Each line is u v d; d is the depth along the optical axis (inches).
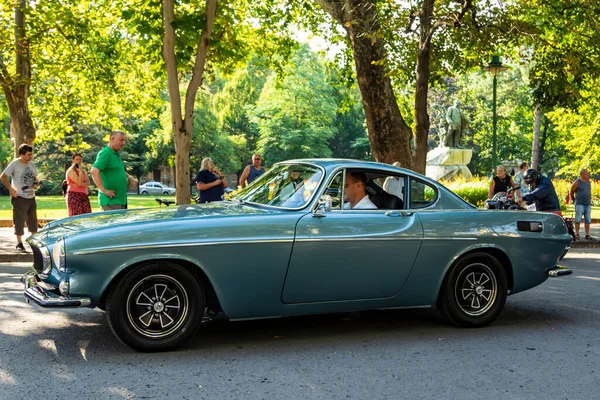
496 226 236.8
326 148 2468.0
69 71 769.6
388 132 547.2
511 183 590.9
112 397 156.9
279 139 2415.1
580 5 585.3
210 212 211.9
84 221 210.4
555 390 169.3
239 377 174.2
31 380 168.9
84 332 219.9
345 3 535.2
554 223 249.3
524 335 229.1
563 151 2164.1
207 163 449.4
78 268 182.5
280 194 223.6
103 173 349.1
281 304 207.0
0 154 2423.7
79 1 705.0
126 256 185.2
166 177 3422.7
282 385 168.4
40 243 195.0
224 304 198.7
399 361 193.2
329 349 204.8
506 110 2279.8
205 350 200.1
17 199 448.5
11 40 641.0
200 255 192.7
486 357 199.8
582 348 212.7
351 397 160.6
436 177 1296.8
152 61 552.1
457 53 598.9
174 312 196.4
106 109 884.6
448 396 162.7
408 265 221.5
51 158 2106.3
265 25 798.5
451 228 228.1
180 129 478.3
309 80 2426.2
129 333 190.5
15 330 222.4
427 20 493.0
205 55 482.9
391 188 230.4
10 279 340.8
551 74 604.1
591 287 339.6
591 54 606.5
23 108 665.6
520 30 498.3
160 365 183.3
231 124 2790.4
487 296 238.5
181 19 469.4
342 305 216.4
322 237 206.5
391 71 513.0
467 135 2447.1
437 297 231.1
